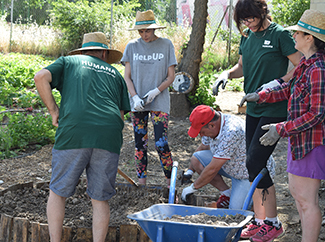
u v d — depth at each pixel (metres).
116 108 3.02
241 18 3.22
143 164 4.28
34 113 7.63
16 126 6.27
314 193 2.64
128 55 4.27
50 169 5.33
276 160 5.73
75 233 3.11
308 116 2.45
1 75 8.89
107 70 3.12
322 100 2.42
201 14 8.25
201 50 8.33
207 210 2.66
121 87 3.24
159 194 4.04
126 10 16.88
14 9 19.12
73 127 2.79
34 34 16.03
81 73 2.95
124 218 3.44
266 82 3.34
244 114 8.22
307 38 2.58
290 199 4.27
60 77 2.97
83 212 3.61
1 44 15.16
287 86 2.99
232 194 3.65
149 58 4.18
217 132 3.40
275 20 12.66
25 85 9.42
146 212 2.54
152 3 16.77
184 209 2.68
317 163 2.56
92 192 2.89
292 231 3.54
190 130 3.39
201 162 3.88
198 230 2.26
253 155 3.19
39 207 3.64
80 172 2.88
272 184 3.21
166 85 4.14
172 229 2.31
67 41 15.54
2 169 5.18
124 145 6.47
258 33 3.31
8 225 3.16
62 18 15.74
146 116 4.29
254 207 3.31
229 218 2.51
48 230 3.07
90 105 2.87
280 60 3.28
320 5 5.84
